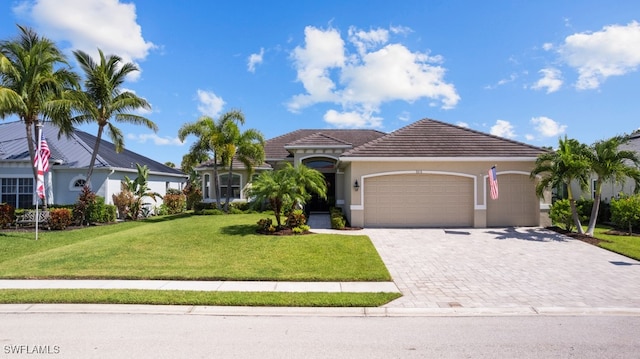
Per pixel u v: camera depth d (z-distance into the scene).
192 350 4.84
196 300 6.89
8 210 17.39
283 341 5.16
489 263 10.06
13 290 7.54
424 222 16.39
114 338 5.25
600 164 13.52
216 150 22.17
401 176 16.47
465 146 16.70
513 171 16.27
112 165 22.95
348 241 12.56
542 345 5.03
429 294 7.46
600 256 10.89
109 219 20.12
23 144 22.92
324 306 6.74
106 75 19.27
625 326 5.77
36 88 16.77
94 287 7.84
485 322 5.97
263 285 8.07
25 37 17.22
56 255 10.80
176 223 17.39
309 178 14.66
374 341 5.17
